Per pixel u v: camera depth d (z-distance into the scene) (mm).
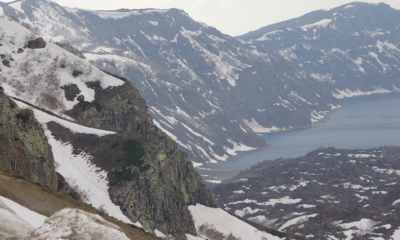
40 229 26672
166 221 141000
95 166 134000
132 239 61469
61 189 103250
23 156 88438
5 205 39781
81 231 26516
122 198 122188
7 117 87188
